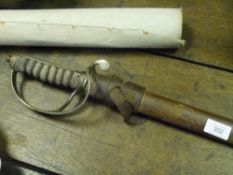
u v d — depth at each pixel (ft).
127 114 1.38
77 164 1.38
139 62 1.55
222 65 1.53
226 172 1.35
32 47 1.59
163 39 1.48
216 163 1.36
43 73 1.41
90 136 1.42
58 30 1.48
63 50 1.59
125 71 1.53
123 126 1.42
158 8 1.52
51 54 1.58
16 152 1.41
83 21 1.48
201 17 1.64
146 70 1.53
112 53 1.57
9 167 1.39
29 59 1.43
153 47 1.53
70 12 1.51
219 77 1.51
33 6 1.68
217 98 1.47
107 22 1.47
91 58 1.57
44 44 1.55
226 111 1.44
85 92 1.39
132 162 1.37
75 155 1.40
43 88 1.50
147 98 1.37
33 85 1.51
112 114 1.44
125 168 1.37
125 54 1.57
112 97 1.36
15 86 1.44
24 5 1.68
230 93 1.48
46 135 1.43
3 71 1.55
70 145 1.41
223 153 1.37
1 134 1.43
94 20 1.48
